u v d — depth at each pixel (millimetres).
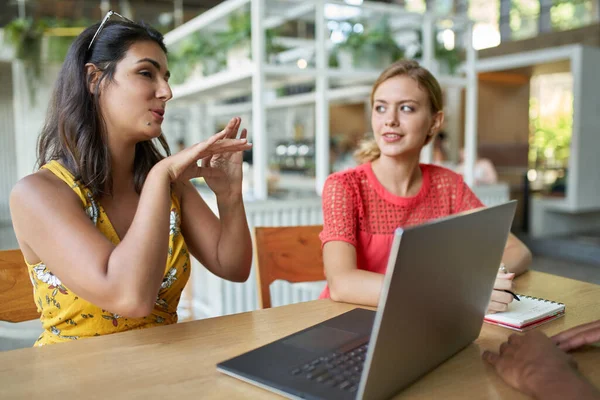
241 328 1029
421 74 1509
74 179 1103
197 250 1364
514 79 6414
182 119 5070
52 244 985
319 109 3045
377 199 1545
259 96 2744
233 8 2895
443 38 3656
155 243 962
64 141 1116
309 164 5801
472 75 3514
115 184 1205
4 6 6184
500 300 1080
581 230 5984
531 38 6574
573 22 6211
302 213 2936
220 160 1312
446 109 6773
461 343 894
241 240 1338
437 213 1608
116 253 950
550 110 8000
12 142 7285
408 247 623
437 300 745
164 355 889
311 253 1656
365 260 1536
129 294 935
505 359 798
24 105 5477
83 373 814
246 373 781
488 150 6539
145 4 7129
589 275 4523
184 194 1341
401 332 681
